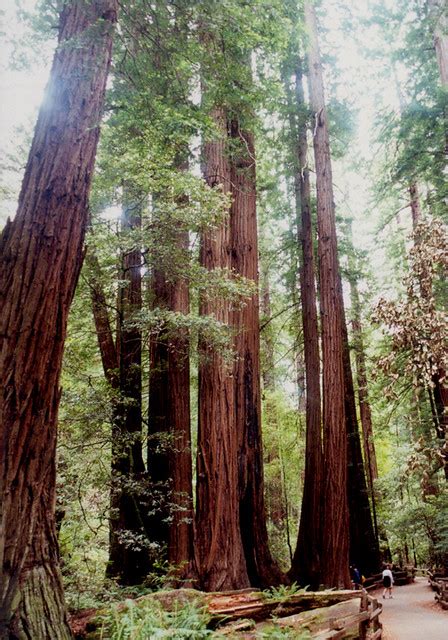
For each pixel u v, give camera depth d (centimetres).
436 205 1331
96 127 459
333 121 1577
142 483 838
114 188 811
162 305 1037
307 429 1366
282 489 1892
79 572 683
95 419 752
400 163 1339
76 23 497
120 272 917
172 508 856
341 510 1089
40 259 392
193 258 1034
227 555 859
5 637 322
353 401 1792
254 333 1196
